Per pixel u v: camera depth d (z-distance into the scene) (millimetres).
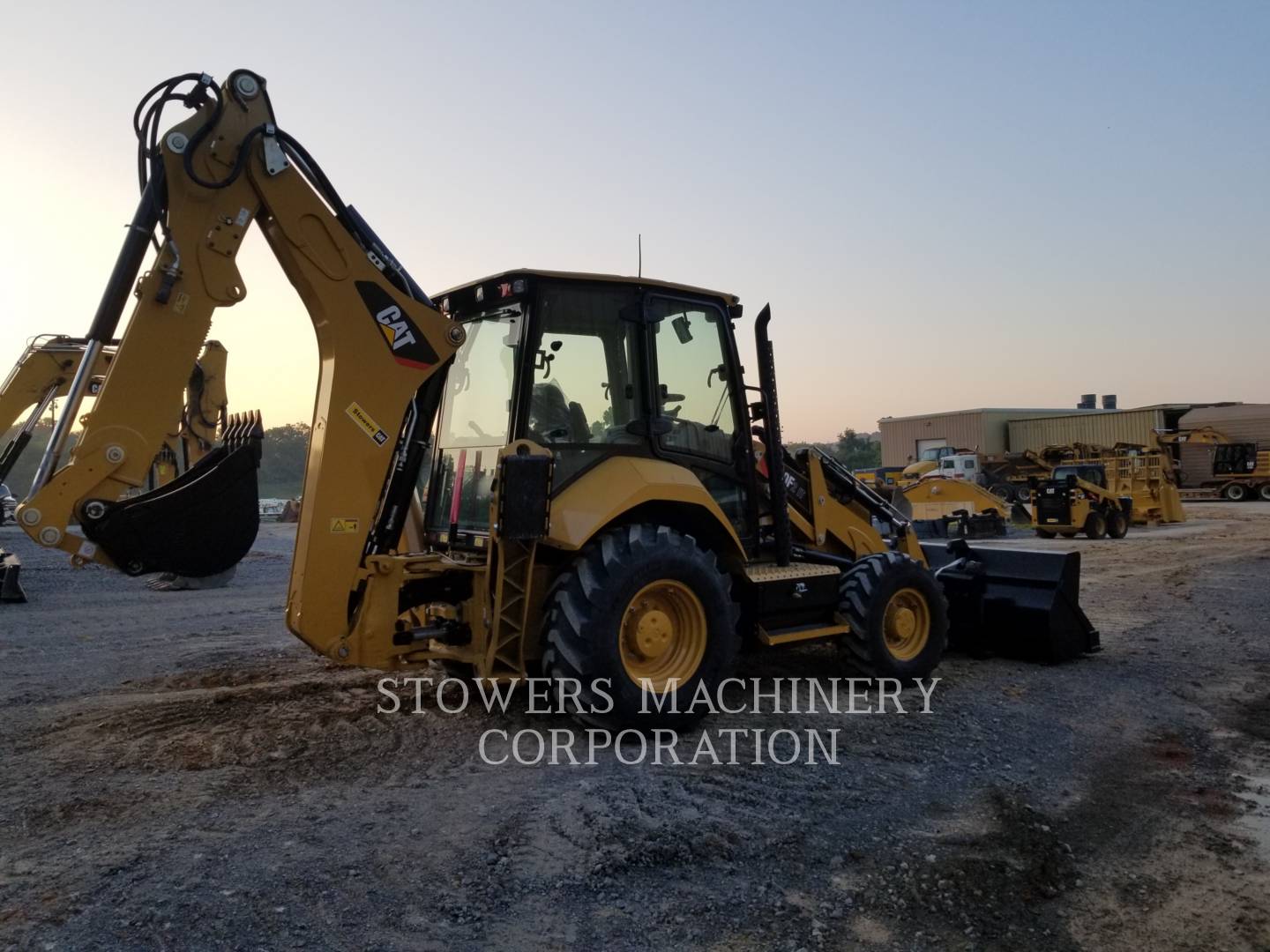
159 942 2775
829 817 3859
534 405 4820
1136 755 4754
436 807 3850
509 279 4934
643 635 4797
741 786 4188
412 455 4883
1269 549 15914
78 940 2773
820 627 5867
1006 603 6938
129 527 4254
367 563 4629
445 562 4910
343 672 6270
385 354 4688
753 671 6480
